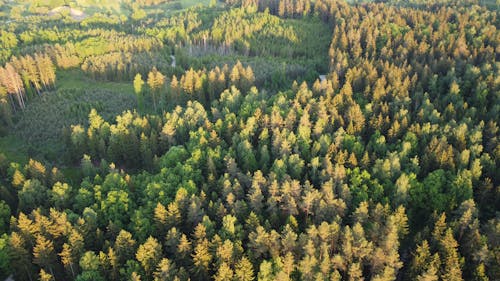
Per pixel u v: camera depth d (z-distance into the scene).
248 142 109.88
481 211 94.75
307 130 111.38
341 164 101.38
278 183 93.12
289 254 74.00
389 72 141.75
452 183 93.00
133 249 82.25
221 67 175.62
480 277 73.56
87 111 146.75
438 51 155.88
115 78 176.88
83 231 85.56
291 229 79.06
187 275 76.81
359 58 157.75
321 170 99.56
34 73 161.50
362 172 96.88
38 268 86.56
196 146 110.56
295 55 191.88
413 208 95.38
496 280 74.69
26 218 85.00
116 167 125.31
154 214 90.31
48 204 99.44
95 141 124.00
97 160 126.81
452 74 137.25
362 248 75.25
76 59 187.25
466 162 98.94
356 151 106.56
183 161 109.06
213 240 79.38
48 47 190.50
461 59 150.25
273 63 177.88
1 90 147.50
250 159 104.69
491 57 148.50
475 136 105.38
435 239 79.88
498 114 116.19
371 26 181.38
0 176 115.25
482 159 99.62
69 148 125.69
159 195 94.25
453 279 70.50
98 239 86.69
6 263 83.81
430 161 102.12
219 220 88.88
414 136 108.19
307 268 73.00
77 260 82.00
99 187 97.88
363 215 83.50
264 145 107.56
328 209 87.31
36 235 85.44
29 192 98.25
